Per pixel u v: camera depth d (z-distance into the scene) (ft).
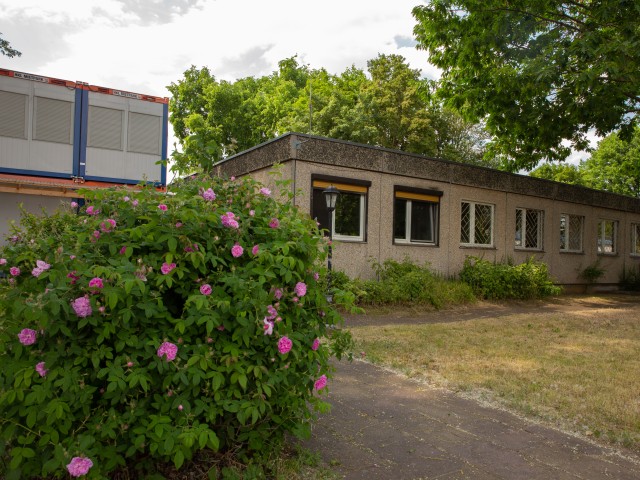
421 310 38.55
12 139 50.90
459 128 106.11
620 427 13.75
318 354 10.20
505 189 53.36
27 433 8.03
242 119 110.32
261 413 9.26
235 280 9.07
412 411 14.84
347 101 96.78
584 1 40.34
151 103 57.98
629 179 104.94
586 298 55.31
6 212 49.32
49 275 8.11
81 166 53.93
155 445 8.22
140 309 8.63
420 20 44.16
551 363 21.07
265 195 11.53
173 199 9.66
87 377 8.48
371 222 42.06
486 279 46.14
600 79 36.86
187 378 8.51
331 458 11.30
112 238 9.33
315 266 10.69
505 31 39.83
